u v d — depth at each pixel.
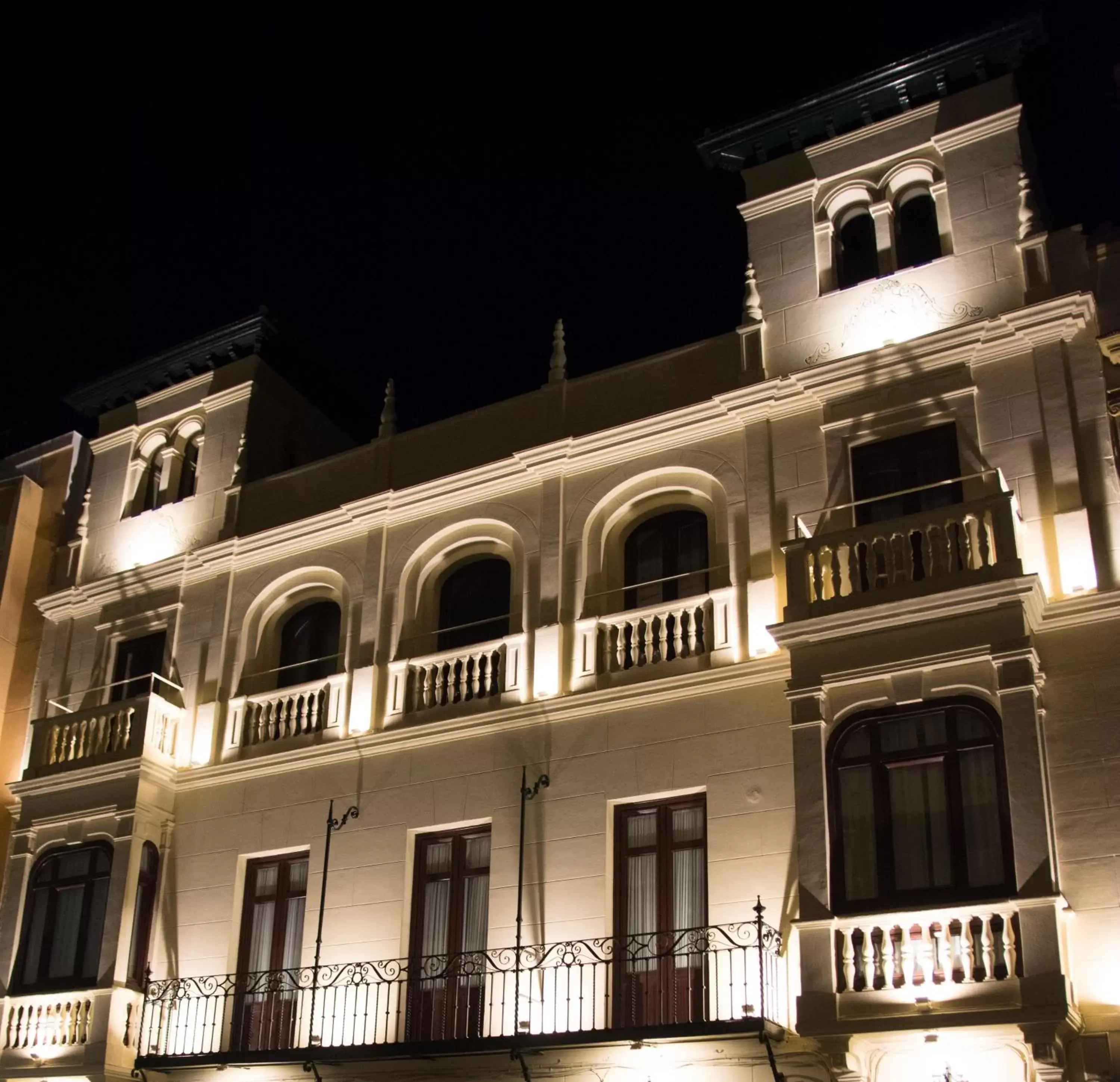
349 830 21.42
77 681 26.34
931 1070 15.73
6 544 28.31
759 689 18.80
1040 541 17.80
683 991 17.92
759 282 21.84
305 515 25.12
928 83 21.48
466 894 20.22
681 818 18.97
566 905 19.06
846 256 21.69
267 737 23.33
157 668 25.62
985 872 15.95
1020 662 16.28
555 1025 17.80
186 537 26.50
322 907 20.39
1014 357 18.97
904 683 16.97
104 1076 20.80
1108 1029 15.12
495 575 22.88
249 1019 21.22
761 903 17.64
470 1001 19.45
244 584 25.05
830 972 15.91
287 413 28.05
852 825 16.78
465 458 23.66
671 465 21.27
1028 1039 14.81
